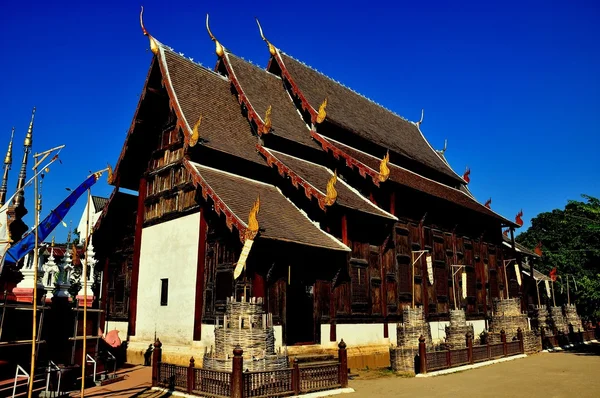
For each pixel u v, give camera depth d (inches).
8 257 589.9
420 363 717.9
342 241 807.1
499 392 583.2
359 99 1336.1
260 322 592.1
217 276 733.9
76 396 541.3
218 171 805.9
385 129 1286.9
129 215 987.9
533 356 1000.2
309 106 1004.6
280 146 915.4
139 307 874.8
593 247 1137.4
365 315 848.3
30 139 500.1
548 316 1347.2
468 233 1250.0
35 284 393.1
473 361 824.9
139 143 943.7
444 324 1066.7
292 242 679.7
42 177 420.5
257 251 688.4
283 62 1107.9
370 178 911.0
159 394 551.5
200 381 523.5
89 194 482.0
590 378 696.4
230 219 664.4
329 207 764.6
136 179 995.9
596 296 1049.5
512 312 1101.1
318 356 729.0
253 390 490.9
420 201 1059.9
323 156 989.8
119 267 986.7
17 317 574.6
